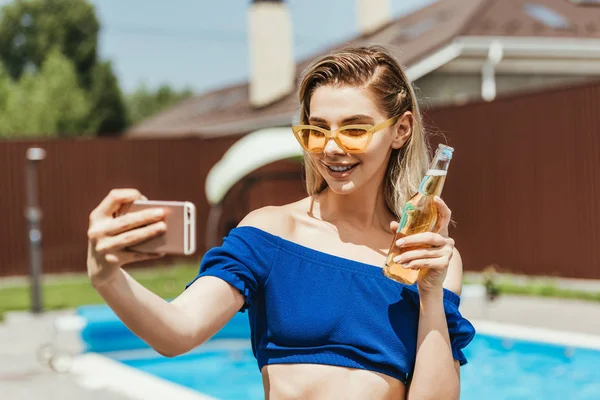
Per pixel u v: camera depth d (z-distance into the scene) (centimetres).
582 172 1123
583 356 711
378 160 188
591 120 1109
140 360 838
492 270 923
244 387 756
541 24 1838
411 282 177
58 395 582
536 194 1195
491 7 1872
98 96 4578
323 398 176
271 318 179
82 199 1552
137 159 1602
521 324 827
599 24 1908
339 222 196
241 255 177
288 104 2123
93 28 4775
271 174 1350
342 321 178
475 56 1764
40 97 3738
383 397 178
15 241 1502
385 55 192
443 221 184
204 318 165
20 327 880
